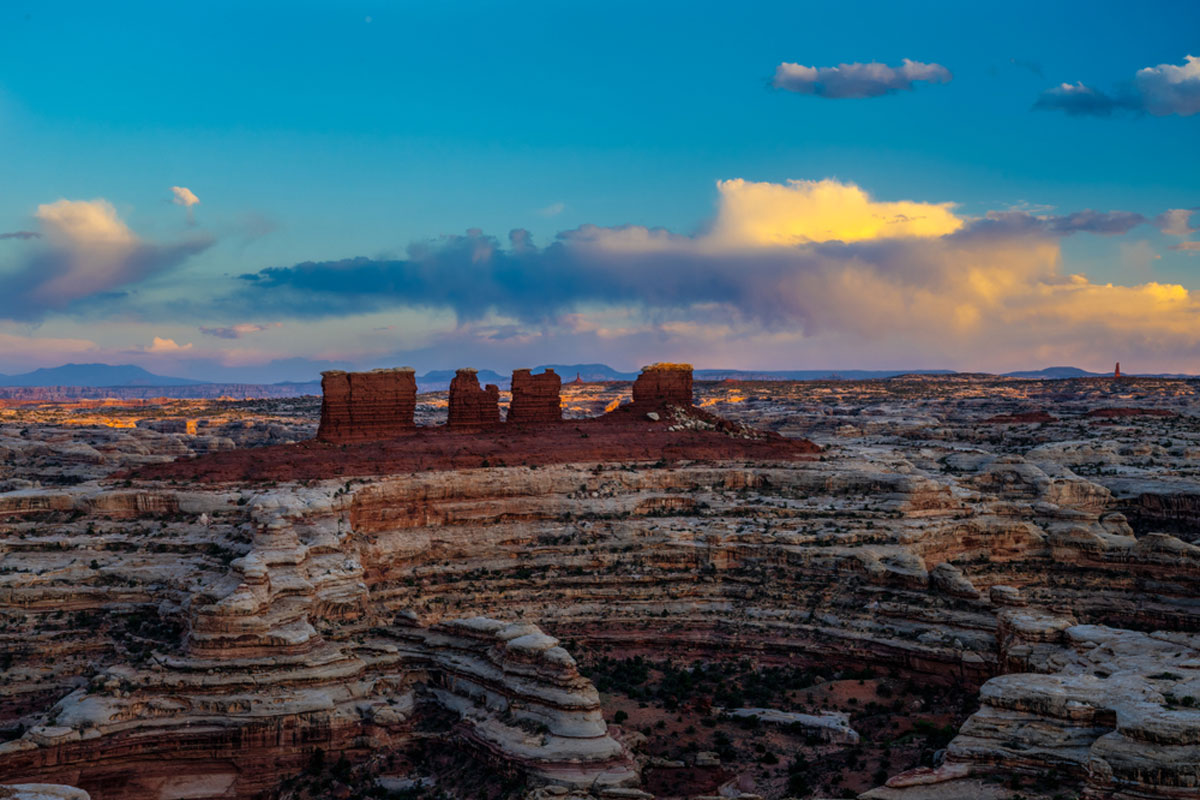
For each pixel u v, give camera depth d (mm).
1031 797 74062
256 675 90625
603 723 87875
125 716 87188
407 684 96750
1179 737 71062
